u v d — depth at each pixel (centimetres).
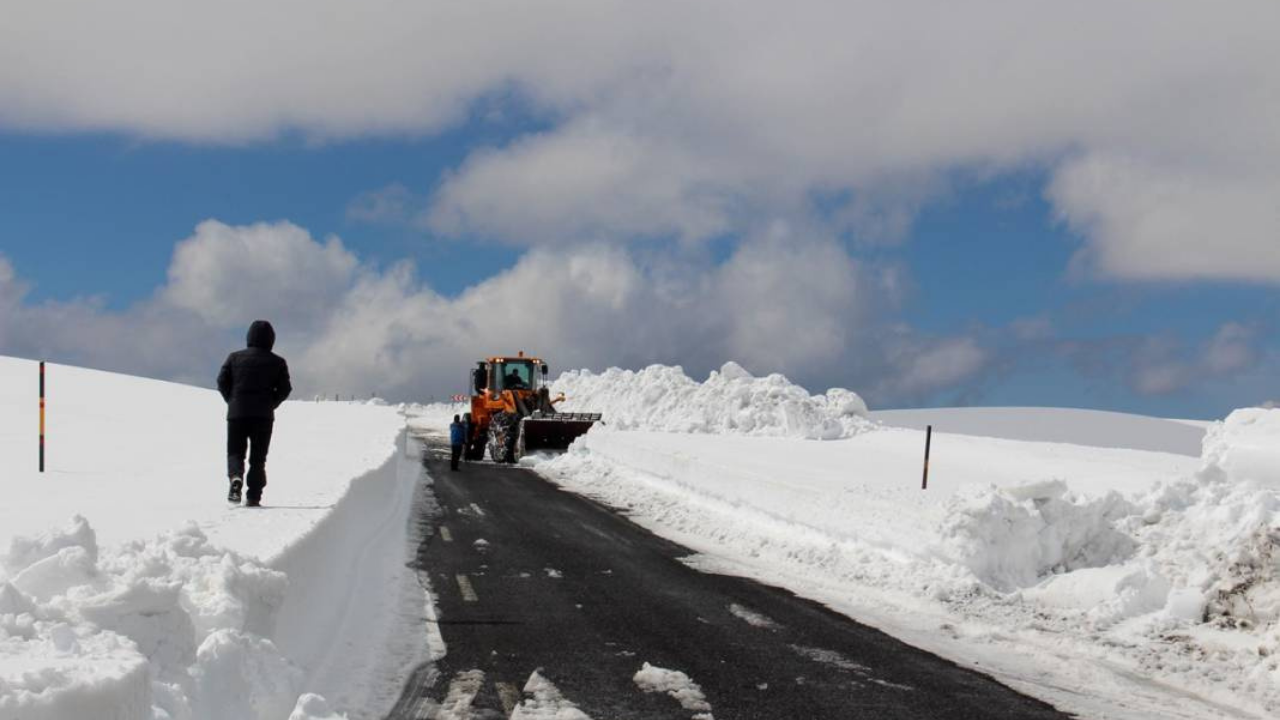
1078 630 848
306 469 1462
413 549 1194
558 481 2269
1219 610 848
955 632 845
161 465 1534
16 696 272
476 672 655
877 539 1148
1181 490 1075
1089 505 1054
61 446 1873
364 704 576
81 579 434
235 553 565
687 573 1091
